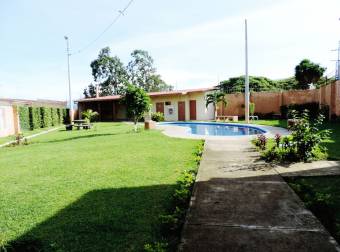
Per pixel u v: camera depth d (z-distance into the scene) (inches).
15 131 801.6
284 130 547.8
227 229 123.1
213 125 842.2
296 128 272.2
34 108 907.4
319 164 239.8
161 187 197.3
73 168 273.0
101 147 412.5
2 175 257.9
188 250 107.3
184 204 160.2
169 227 129.3
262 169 227.9
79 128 857.5
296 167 231.6
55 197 186.4
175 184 202.7
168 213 149.9
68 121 1224.8
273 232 118.7
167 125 867.4
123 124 972.6
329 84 743.1
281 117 929.5
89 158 323.9
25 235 131.7
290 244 108.5
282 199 157.5
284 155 260.4
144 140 473.1
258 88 1791.3
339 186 181.2
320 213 139.3
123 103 645.3
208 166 245.9
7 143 565.3
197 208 148.6
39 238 127.6
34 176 248.2
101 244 120.5
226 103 1006.4
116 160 303.0
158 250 107.1
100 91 1889.8
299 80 1379.2
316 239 111.9
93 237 127.1
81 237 127.6
